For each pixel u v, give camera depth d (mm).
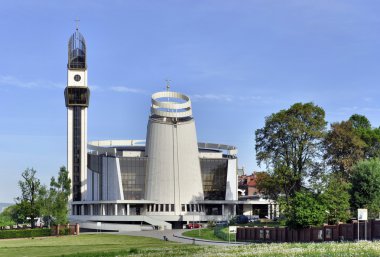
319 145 129375
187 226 176875
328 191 94062
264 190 132500
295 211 87062
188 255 59969
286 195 126500
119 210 194125
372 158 124812
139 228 175375
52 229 139125
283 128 127500
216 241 106188
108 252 77812
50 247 98562
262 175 129625
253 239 99438
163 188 194875
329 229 78500
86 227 177250
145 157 198000
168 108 195500
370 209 107500
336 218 93000
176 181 195500
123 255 68625
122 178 195750
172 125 197125
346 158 129250
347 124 135750
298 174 125188
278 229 92250
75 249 91625
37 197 145625
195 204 196250
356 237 71875
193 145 198875
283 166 123750
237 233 105562
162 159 195875
